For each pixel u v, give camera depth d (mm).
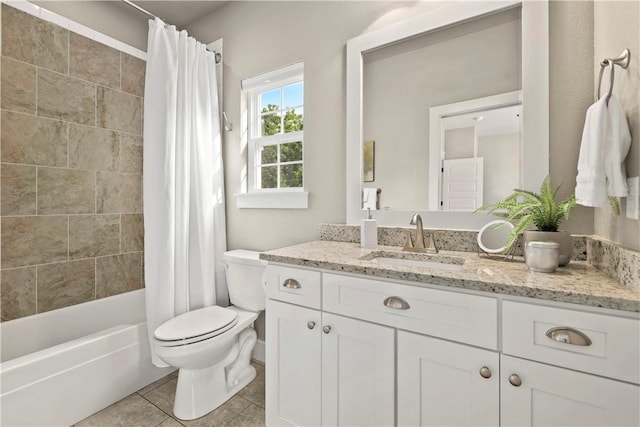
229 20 2213
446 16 1416
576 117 1192
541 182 1234
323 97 1797
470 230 1378
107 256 2082
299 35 1884
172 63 1861
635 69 858
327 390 1173
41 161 1760
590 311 759
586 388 758
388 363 1036
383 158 1596
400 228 1526
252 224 2117
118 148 2141
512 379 834
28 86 1701
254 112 2188
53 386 1351
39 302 1755
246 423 1462
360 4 1668
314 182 1837
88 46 1968
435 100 1463
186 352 1392
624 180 877
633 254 771
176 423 1451
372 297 1067
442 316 942
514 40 1298
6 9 1611
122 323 2061
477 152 1370
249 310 1867
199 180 2014
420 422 983
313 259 1203
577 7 1194
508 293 839
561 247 1038
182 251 1887
